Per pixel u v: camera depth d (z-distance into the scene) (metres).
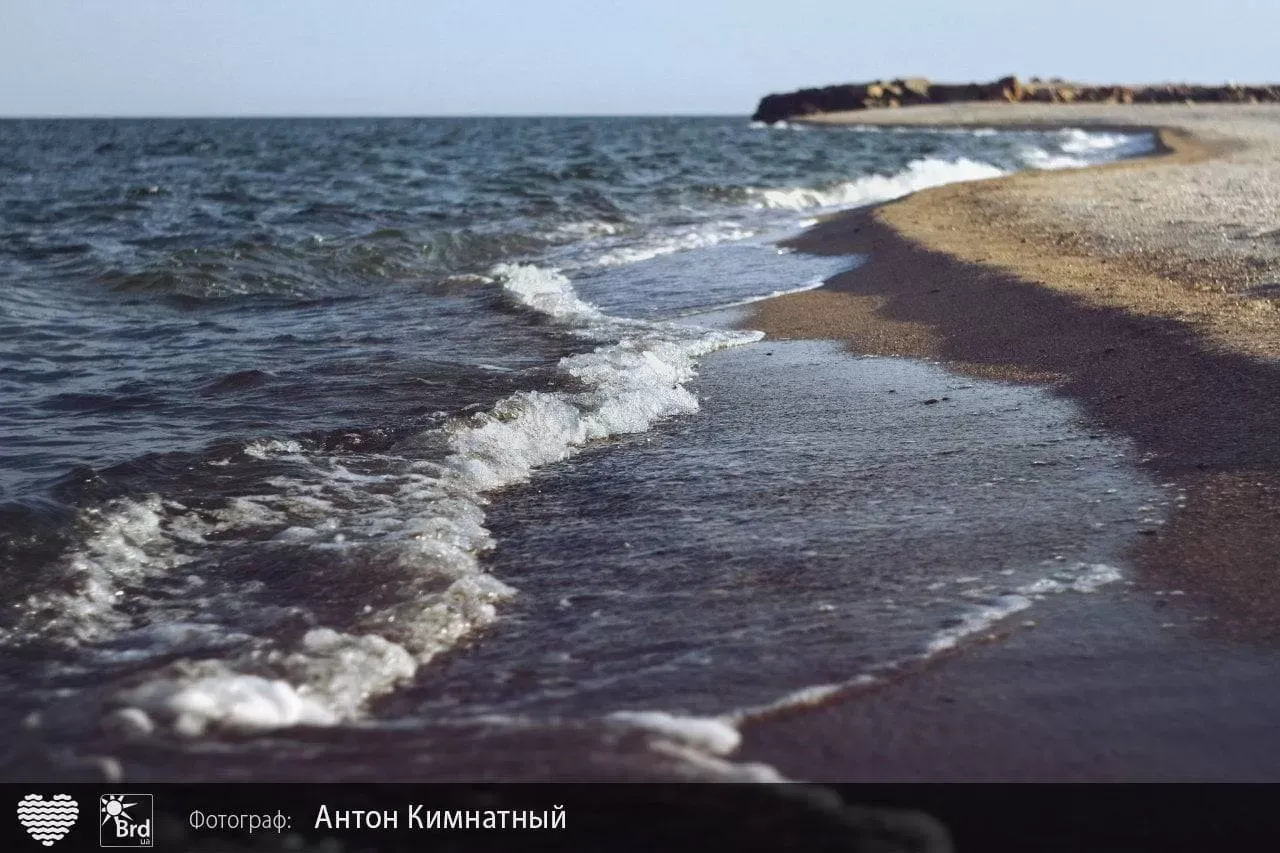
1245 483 4.77
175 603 4.18
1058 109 93.25
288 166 41.41
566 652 3.67
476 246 16.09
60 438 6.36
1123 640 3.50
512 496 5.46
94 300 11.92
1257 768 2.82
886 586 4.02
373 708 3.34
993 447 5.70
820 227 17.44
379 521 4.96
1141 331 7.65
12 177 35.34
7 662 3.72
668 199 23.89
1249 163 26.16
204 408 7.05
